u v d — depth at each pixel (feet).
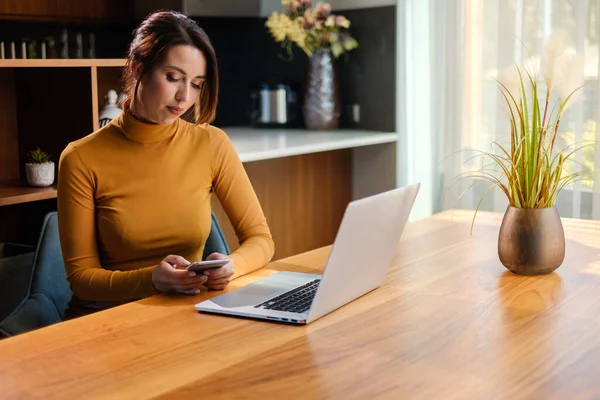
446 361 4.36
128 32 11.91
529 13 10.73
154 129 6.54
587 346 4.56
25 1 10.23
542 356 4.42
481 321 5.02
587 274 6.03
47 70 9.72
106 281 6.11
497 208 11.34
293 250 12.50
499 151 11.30
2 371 4.32
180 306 5.44
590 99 10.39
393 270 6.24
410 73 12.21
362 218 5.08
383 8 12.49
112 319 5.17
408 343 4.64
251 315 5.12
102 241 6.61
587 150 10.48
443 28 11.69
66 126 9.63
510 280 5.91
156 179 6.59
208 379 4.15
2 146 10.03
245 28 13.84
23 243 10.21
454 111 11.66
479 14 11.30
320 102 12.80
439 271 6.18
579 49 10.34
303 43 12.41
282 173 12.14
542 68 5.83
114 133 6.60
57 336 4.86
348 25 12.39
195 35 6.23
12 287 8.28
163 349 4.60
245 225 6.97
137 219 6.54
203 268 5.64
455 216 8.16
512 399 3.86
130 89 6.53
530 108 10.59
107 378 4.19
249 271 6.34
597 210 10.48
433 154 12.07
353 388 4.01
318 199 12.81
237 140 11.55
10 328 6.47
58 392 4.04
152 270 5.95
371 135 12.18
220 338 4.77
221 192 7.02
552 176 5.92
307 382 4.09
